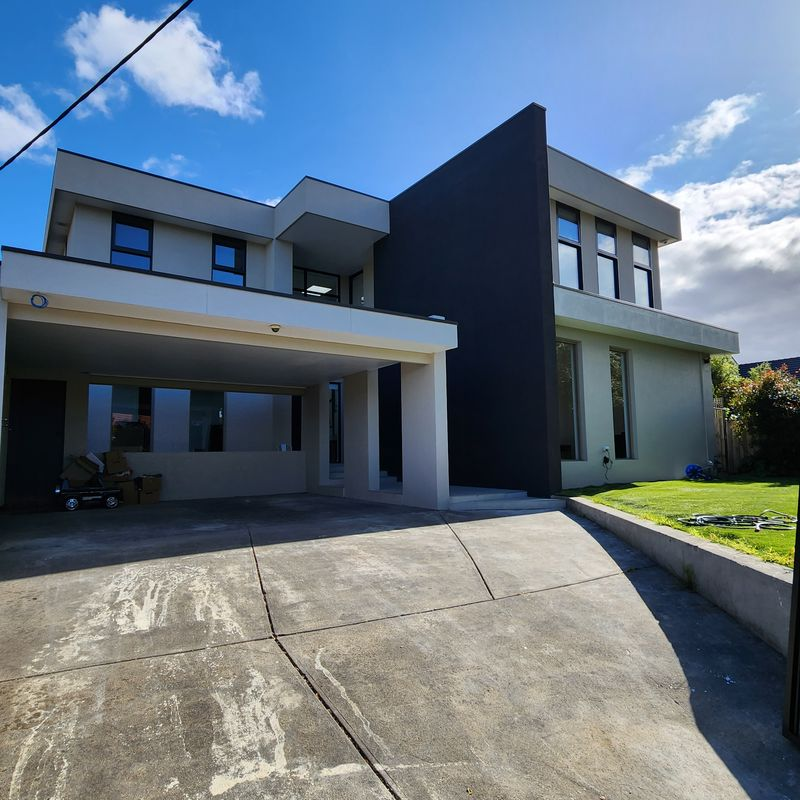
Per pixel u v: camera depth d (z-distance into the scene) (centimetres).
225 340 784
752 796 239
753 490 943
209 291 705
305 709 289
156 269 1234
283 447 1463
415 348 934
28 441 1059
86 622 386
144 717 274
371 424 1158
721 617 430
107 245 1178
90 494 1019
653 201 1445
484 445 1140
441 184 1301
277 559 552
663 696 321
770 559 428
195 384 1285
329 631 386
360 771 243
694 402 1473
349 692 309
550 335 1034
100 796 219
